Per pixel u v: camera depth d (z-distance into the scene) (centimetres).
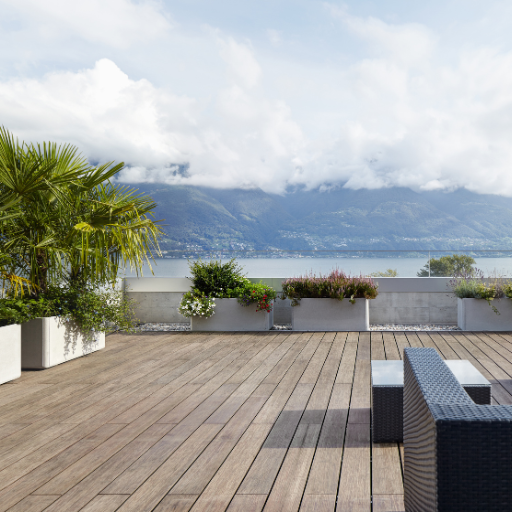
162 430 289
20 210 439
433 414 94
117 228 477
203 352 516
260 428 290
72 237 465
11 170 397
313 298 647
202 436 279
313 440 271
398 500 203
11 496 212
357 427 290
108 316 524
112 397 358
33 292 481
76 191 479
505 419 90
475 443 89
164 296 739
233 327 652
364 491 212
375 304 710
